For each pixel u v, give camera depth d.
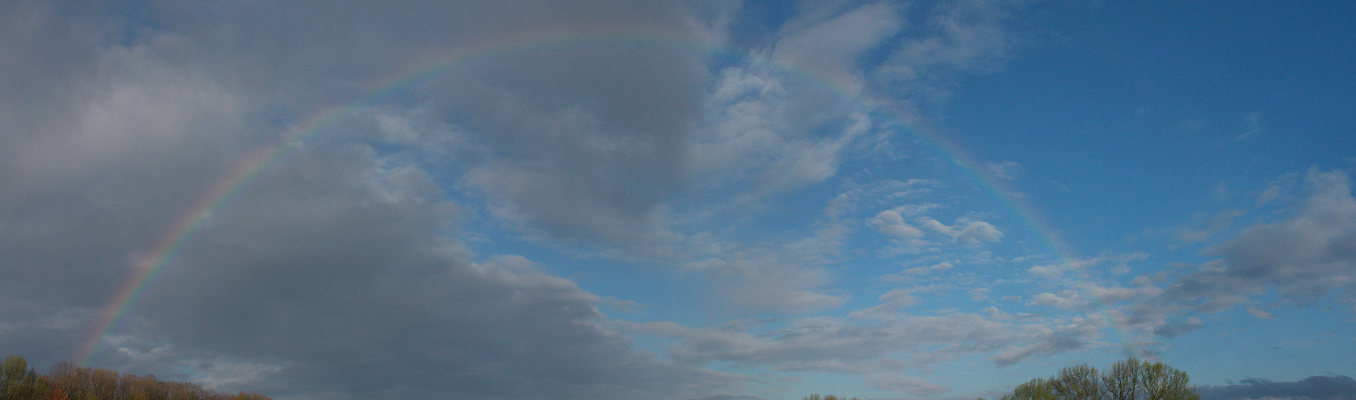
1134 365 90.94
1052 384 98.38
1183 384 87.25
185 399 163.25
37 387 123.19
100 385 145.38
